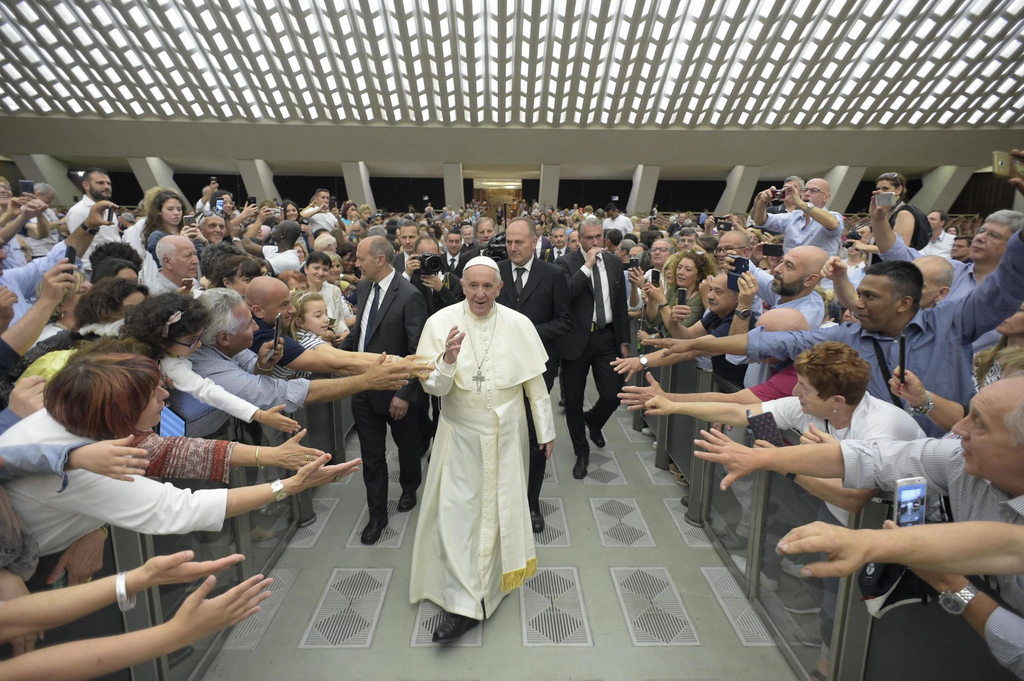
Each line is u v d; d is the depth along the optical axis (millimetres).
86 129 20984
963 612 1292
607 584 2873
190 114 20750
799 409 2117
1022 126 20562
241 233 5617
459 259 5672
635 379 5211
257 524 2816
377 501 3236
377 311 3314
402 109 20906
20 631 1130
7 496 1271
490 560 2592
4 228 3270
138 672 1836
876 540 1132
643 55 18438
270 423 2045
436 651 2426
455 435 2654
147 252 3920
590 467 4211
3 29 16766
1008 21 16469
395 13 16922
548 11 17188
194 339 2047
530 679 2281
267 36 17719
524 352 2691
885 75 18969
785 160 22766
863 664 1825
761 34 17281
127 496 1373
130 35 17312
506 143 22391
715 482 3236
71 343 2275
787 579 2361
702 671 2322
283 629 2549
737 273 3021
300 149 22359
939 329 2234
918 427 1840
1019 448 1192
